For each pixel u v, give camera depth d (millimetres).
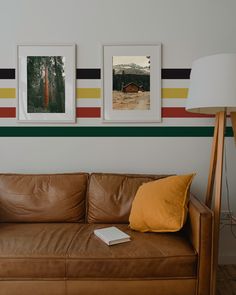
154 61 2311
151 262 1486
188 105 1902
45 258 1473
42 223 1990
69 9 2303
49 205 2016
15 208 2012
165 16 2305
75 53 2307
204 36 2303
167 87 2328
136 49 2307
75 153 2354
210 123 2334
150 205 1754
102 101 2320
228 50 2307
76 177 2121
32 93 2326
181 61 2314
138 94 2326
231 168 2334
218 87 1699
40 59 2316
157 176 2152
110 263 1479
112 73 2318
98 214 2006
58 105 2332
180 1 2301
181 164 2352
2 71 2320
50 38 2311
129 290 1504
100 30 2311
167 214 1693
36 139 2346
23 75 2318
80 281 1493
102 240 1626
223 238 2340
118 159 2354
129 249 1529
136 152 2354
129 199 2020
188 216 1762
